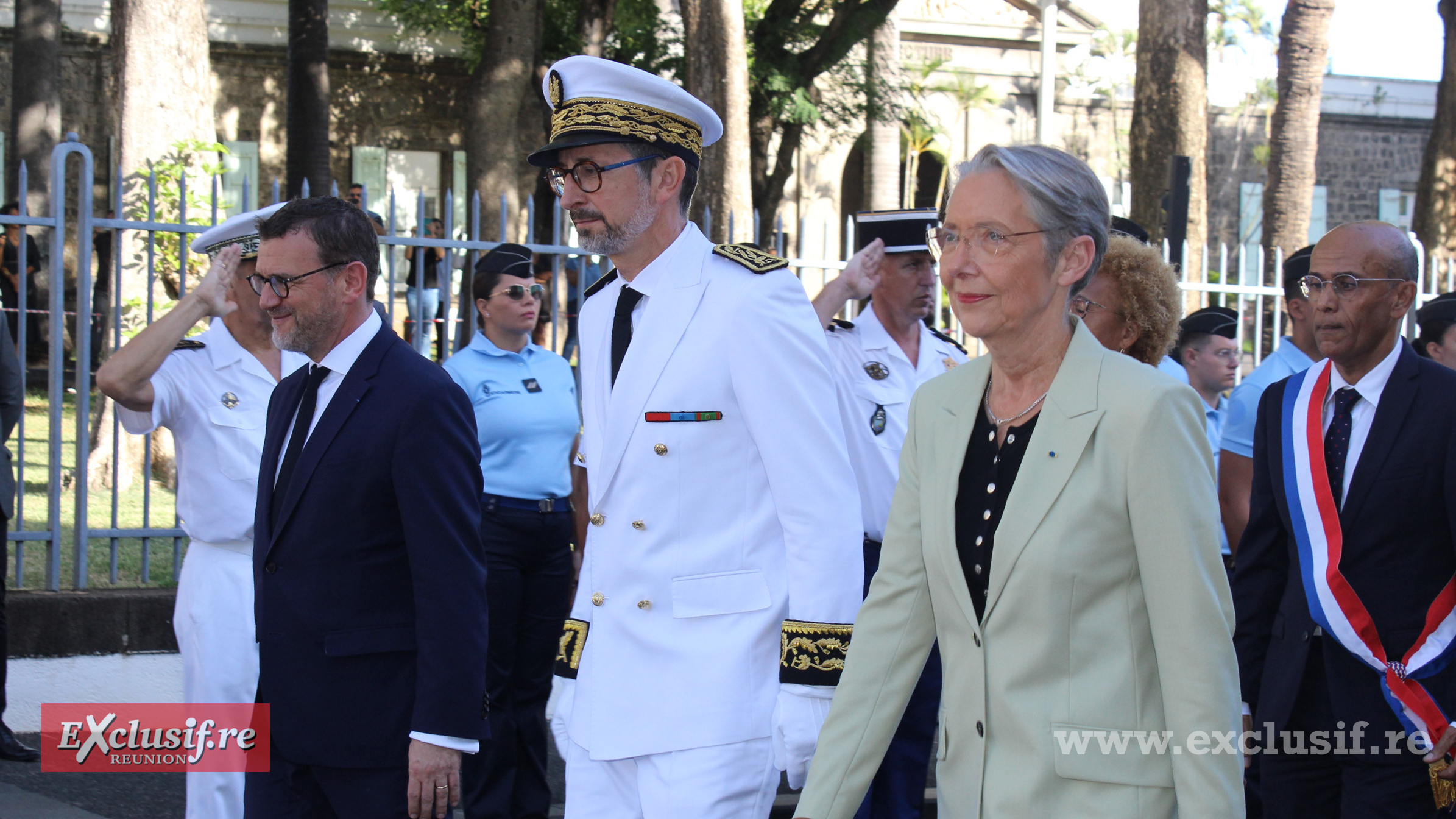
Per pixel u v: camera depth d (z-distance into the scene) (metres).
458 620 2.82
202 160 8.67
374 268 3.03
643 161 2.73
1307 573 3.20
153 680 5.72
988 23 26.91
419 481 2.84
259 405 3.94
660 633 2.69
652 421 2.71
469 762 4.66
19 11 15.61
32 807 4.65
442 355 6.01
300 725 2.87
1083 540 1.95
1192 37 11.02
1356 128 30.08
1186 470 1.93
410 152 22.09
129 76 8.76
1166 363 4.77
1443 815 3.13
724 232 8.49
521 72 13.68
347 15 21.52
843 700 2.28
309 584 2.88
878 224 4.49
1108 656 1.96
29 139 15.66
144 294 7.63
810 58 17.64
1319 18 15.17
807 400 2.66
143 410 3.76
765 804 2.66
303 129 13.77
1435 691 3.06
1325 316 3.20
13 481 5.15
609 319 2.91
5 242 6.93
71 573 5.97
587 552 2.89
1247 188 30.16
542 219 13.77
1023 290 2.04
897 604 2.28
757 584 2.70
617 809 2.77
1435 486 3.07
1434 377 3.15
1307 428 3.28
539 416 4.86
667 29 18.83
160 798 4.83
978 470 2.13
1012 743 2.00
